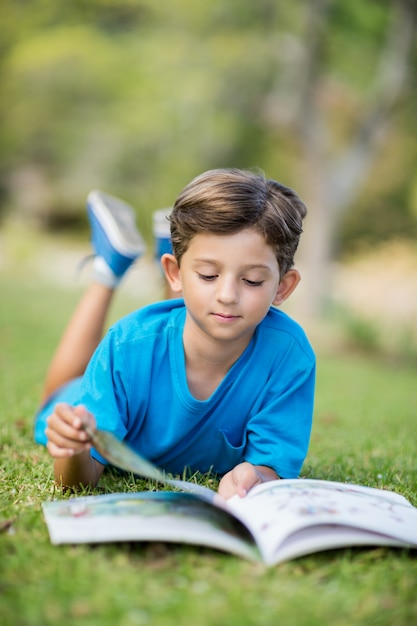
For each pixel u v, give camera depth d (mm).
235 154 15570
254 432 2912
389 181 19984
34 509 2494
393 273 14961
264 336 2869
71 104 16281
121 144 16344
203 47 13148
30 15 16031
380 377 8891
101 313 4031
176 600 1929
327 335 12188
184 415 2881
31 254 18828
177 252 2635
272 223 2500
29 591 1939
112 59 14523
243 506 2428
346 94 14711
